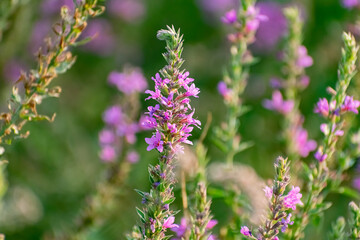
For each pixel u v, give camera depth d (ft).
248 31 15.87
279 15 30.96
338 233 12.47
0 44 20.59
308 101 24.59
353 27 17.42
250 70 29.45
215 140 16.10
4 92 25.13
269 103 17.76
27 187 23.04
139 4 32.91
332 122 12.01
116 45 31.78
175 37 9.53
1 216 21.42
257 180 14.88
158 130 9.55
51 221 22.47
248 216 13.43
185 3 32.86
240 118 25.18
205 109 25.81
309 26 27.81
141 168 22.12
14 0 15.33
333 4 27.48
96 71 30.60
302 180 15.26
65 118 26.17
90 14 10.67
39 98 10.89
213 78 28.40
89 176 24.20
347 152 14.20
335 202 18.92
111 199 18.04
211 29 32.12
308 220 12.57
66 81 28.68
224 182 14.61
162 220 9.93
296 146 16.70
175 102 9.52
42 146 24.30
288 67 17.99
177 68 9.52
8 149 20.98
